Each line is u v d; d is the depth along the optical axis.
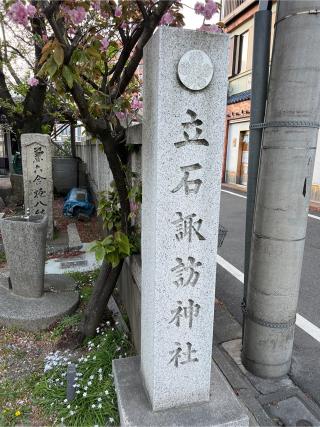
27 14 2.06
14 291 3.99
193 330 2.14
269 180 2.43
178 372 2.18
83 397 2.50
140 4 2.34
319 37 2.16
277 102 2.32
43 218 3.99
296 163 2.33
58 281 4.52
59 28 2.22
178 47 1.73
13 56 7.32
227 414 2.19
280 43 2.26
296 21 2.16
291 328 2.67
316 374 2.83
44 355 3.19
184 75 1.76
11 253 3.84
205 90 1.82
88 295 4.25
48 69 2.10
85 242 6.46
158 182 1.87
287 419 2.37
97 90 2.87
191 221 1.97
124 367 2.62
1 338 3.43
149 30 2.44
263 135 2.48
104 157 5.07
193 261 2.04
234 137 15.83
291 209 2.41
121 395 2.33
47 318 3.60
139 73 4.42
